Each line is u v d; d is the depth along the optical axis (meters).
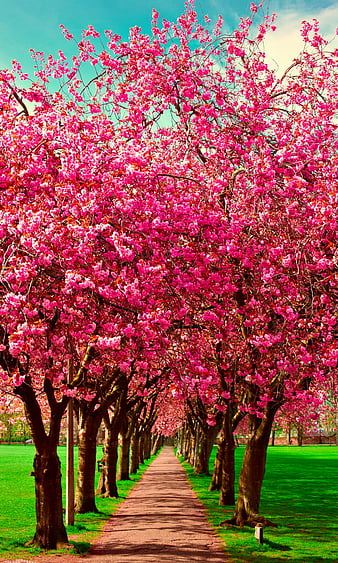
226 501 20.56
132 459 38.38
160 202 10.98
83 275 9.50
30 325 8.64
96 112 12.45
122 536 14.16
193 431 41.88
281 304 12.52
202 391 14.00
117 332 10.90
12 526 15.58
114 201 10.71
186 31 14.37
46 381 12.43
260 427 15.54
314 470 39.84
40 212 9.16
